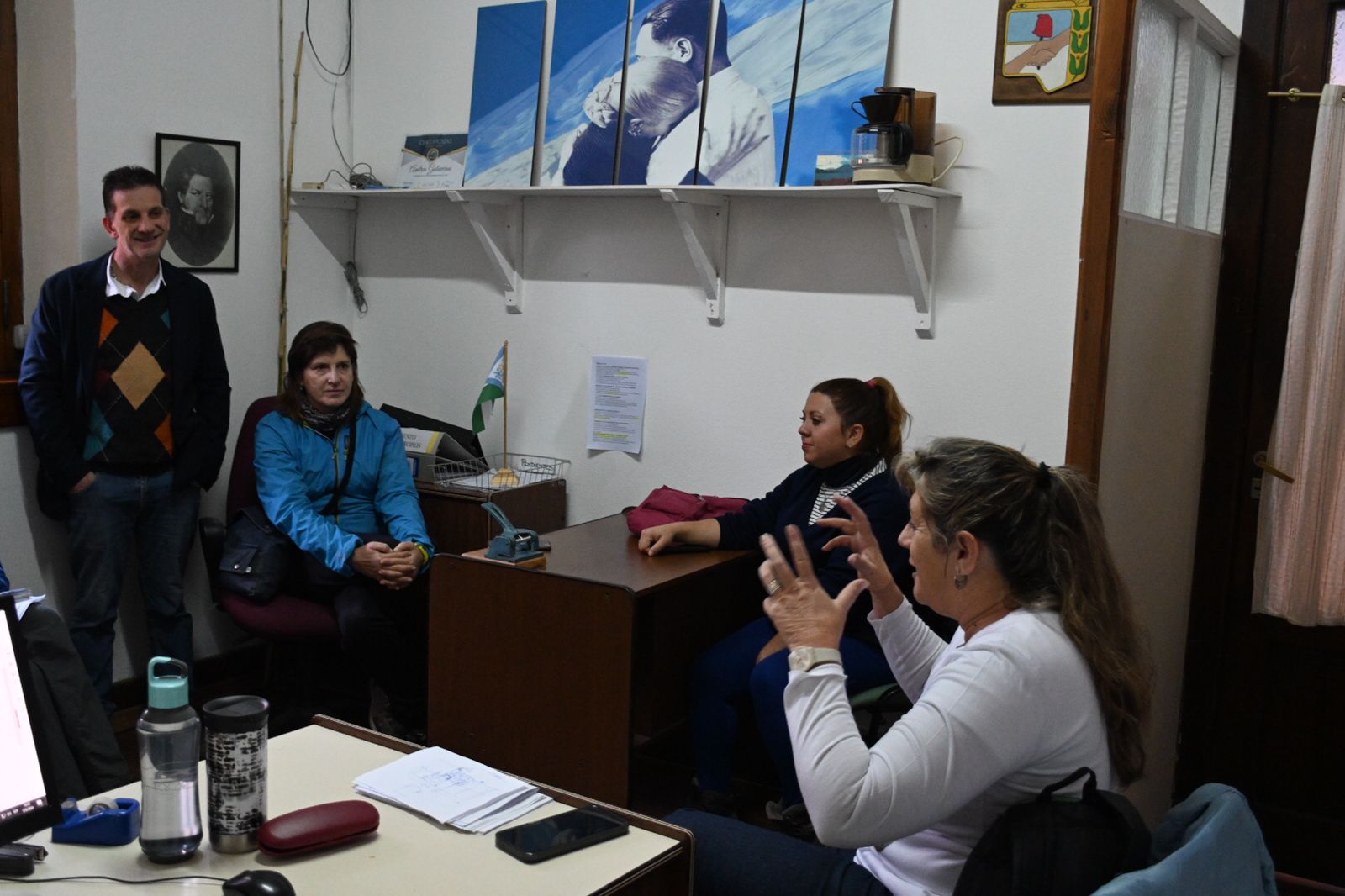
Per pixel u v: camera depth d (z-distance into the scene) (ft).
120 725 11.24
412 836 4.75
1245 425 9.81
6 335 11.00
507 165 12.19
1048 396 9.73
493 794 5.09
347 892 4.26
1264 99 9.46
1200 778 10.23
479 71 12.42
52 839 4.59
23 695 4.41
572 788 8.75
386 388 13.57
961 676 4.74
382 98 13.26
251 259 12.55
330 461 11.09
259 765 4.56
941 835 5.04
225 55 12.03
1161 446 8.85
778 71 10.61
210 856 4.50
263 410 11.42
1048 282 9.64
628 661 8.38
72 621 10.73
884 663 8.87
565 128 11.93
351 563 10.53
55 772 6.69
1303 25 9.30
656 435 11.82
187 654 11.47
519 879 4.41
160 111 11.47
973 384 10.07
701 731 9.46
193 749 4.43
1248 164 9.58
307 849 4.52
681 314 11.54
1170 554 9.41
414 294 13.33
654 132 11.32
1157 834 4.85
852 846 4.60
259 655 12.94
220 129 12.07
